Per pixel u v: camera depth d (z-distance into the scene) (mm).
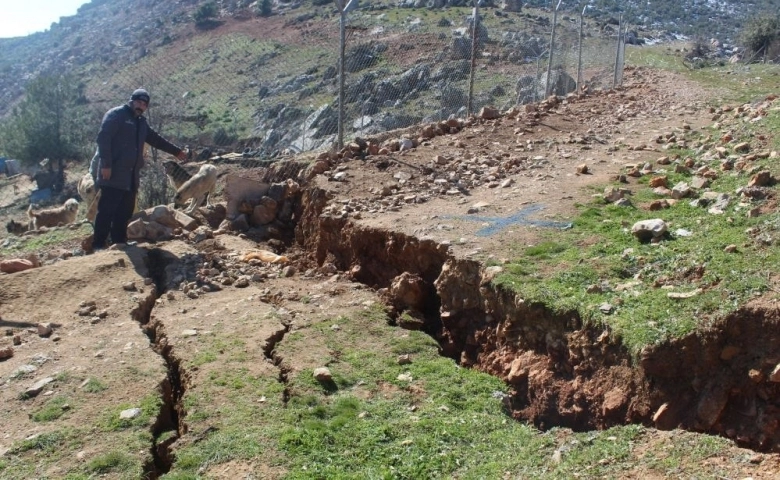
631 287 5336
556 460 3824
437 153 10469
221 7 49500
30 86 24609
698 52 40500
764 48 35438
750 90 17531
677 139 10359
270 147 18125
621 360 4711
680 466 3506
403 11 41031
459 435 4383
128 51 30359
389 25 36250
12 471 4082
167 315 6297
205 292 6930
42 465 4145
